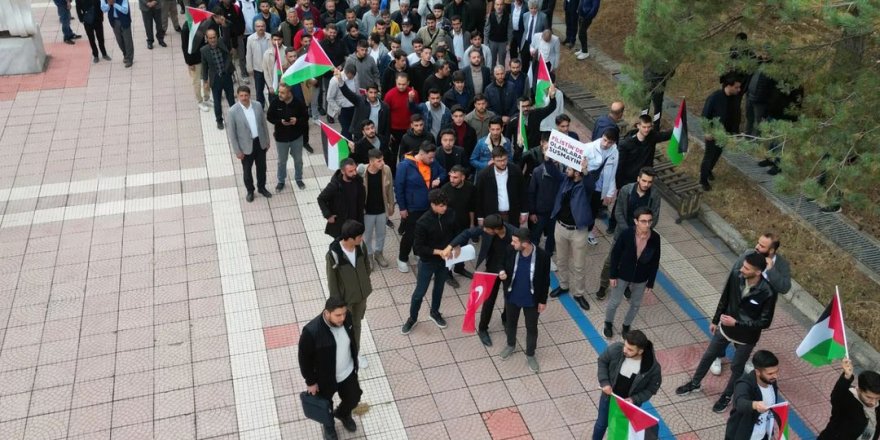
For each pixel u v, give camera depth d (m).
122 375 8.38
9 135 13.77
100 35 17.00
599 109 14.50
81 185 12.18
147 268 10.20
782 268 7.91
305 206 11.73
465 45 14.86
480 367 8.62
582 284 9.62
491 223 7.95
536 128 11.12
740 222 11.27
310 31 14.08
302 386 8.27
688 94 14.92
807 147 8.44
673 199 11.55
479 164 10.27
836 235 10.88
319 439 7.62
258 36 14.16
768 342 9.19
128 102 15.24
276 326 9.18
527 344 8.54
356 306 8.10
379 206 9.92
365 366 8.56
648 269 8.49
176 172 12.62
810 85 9.70
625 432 6.54
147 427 7.71
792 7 8.44
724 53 10.19
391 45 13.69
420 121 10.25
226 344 8.87
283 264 10.34
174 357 8.65
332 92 12.45
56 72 16.64
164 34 18.30
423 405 8.08
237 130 11.10
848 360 6.62
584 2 16.03
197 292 9.75
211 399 8.09
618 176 10.40
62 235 10.88
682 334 9.27
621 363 6.71
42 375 8.35
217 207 11.66
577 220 9.12
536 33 14.58
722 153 12.95
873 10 7.57
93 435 7.60
